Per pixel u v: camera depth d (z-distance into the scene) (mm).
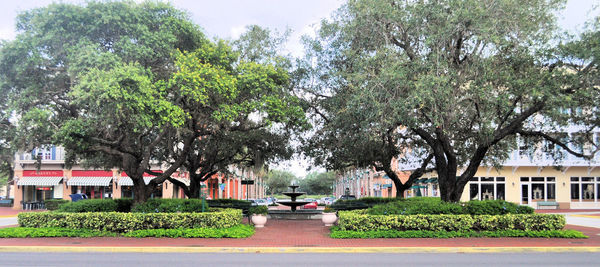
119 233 17234
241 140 26016
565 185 41438
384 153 25094
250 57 23719
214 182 51812
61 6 17000
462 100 16750
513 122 18250
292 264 11539
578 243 15203
